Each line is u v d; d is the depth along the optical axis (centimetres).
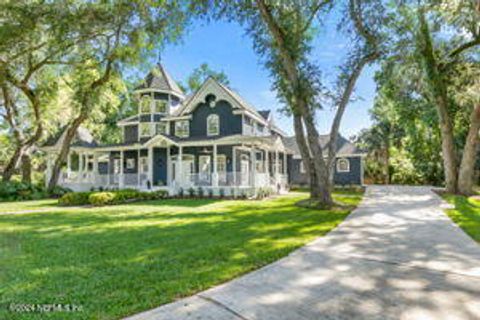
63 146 1866
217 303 297
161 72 2220
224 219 840
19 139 1997
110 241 574
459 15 1322
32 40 1476
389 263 426
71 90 2056
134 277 371
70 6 1373
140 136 2169
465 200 1236
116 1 1379
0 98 2075
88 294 318
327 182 1088
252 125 2095
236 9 1129
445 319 265
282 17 1125
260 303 297
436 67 1473
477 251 484
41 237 619
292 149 2733
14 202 1493
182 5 1183
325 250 497
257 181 1673
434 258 449
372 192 1803
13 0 1316
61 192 1841
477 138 1451
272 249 500
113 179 1962
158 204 1310
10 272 393
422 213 898
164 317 268
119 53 1617
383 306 291
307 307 289
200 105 2036
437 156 2662
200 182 1741
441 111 1530
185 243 550
